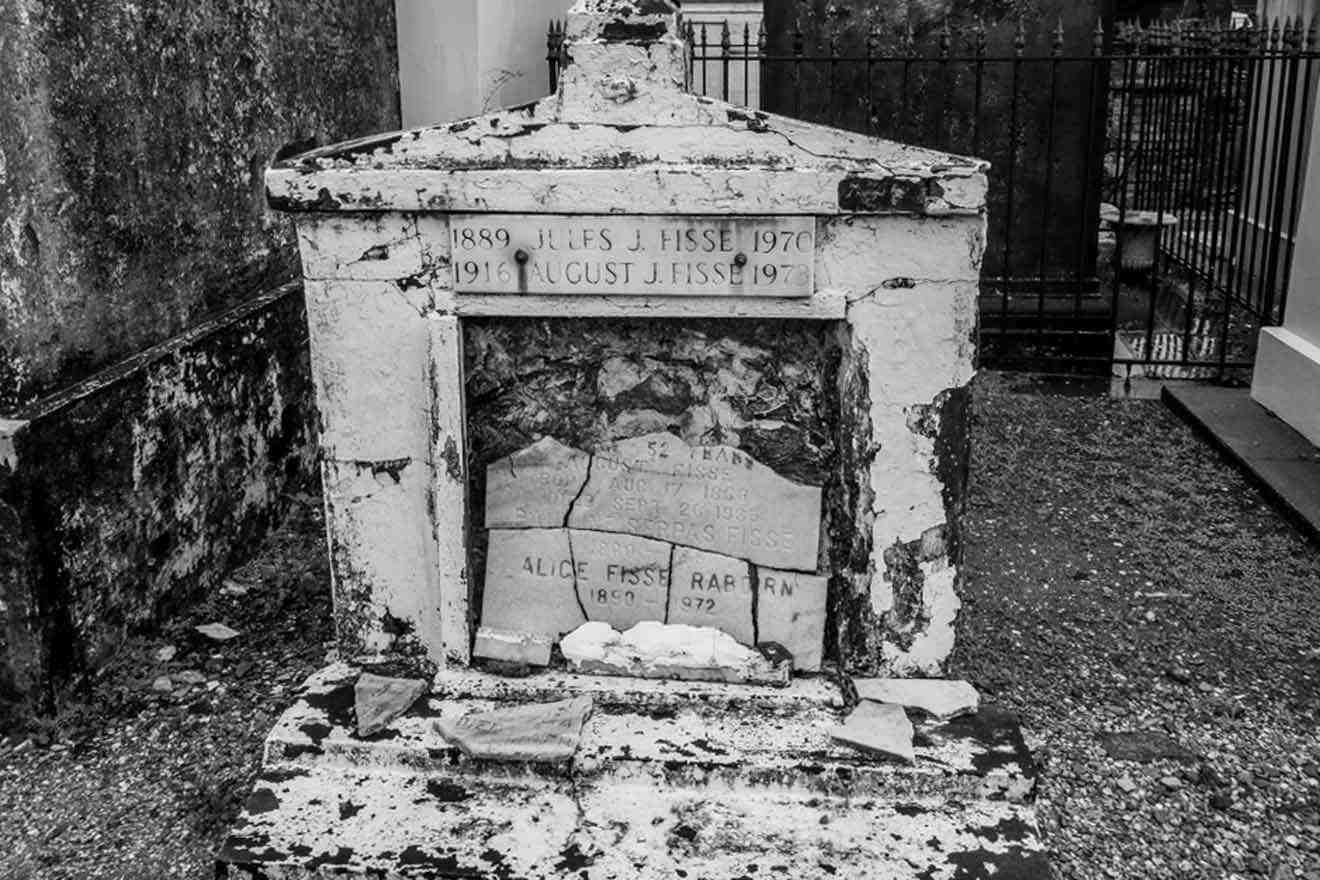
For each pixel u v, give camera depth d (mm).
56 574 3680
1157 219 7887
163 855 3141
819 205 2980
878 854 2805
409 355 3184
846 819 2904
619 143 3053
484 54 6867
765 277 3055
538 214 3053
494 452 3324
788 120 3014
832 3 7641
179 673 3979
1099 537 5129
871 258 3039
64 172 3832
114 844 3189
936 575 3232
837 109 7820
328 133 5871
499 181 3027
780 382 3223
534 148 3070
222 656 4102
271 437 5133
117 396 3977
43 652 3635
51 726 3646
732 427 3248
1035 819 2904
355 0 6145
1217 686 3982
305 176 3064
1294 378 6184
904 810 2928
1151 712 3822
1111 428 6520
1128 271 9992
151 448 4188
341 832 2869
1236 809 3338
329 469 3293
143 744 3607
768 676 3242
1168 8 14812
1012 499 5535
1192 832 3244
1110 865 3115
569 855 2803
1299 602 4535
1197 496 5566
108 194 4082
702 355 3213
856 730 3066
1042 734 3678
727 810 2936
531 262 3088
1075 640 4273
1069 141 7680
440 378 3166
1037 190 7793
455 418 3191
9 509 3516
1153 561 4891
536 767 3006
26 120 3645
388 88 6641
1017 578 4750
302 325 5453
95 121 3992
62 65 3807
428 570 3322
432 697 3266
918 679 3291
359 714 3158
